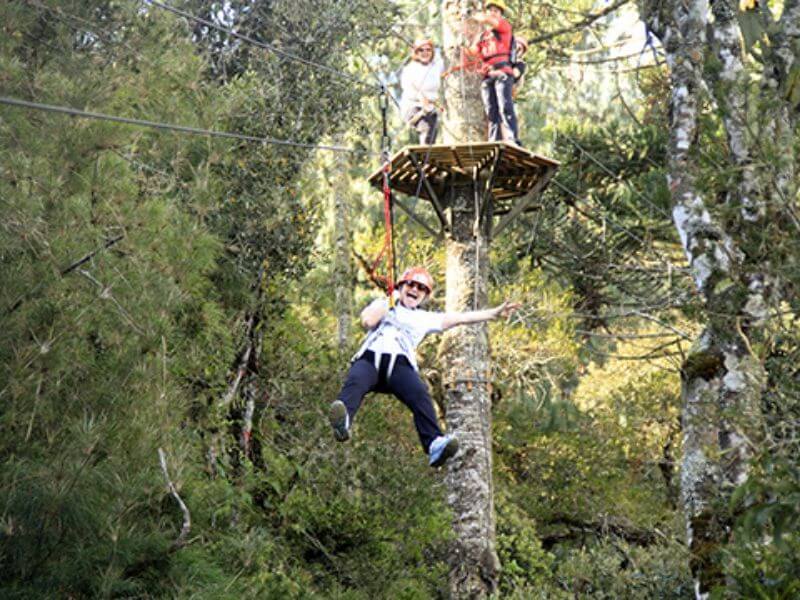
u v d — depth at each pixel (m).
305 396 13.34
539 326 18.36
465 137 13.39
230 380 13.13
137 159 10.34
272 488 12.62
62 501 6.95
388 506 12.45
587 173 17.56
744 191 7.80
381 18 16.42
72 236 7.91
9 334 7.23
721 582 8.37
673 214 9.10
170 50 10.66
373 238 19.55
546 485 20.05
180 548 7.98
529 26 16.97
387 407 15.03
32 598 7.07
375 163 23.47
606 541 17.12
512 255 18.80
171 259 8.62
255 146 13.16
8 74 8.22
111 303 8.05
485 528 12.82
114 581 7.17
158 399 8.12
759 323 7.30
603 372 23.84
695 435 8.82
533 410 19.42
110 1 10.45
